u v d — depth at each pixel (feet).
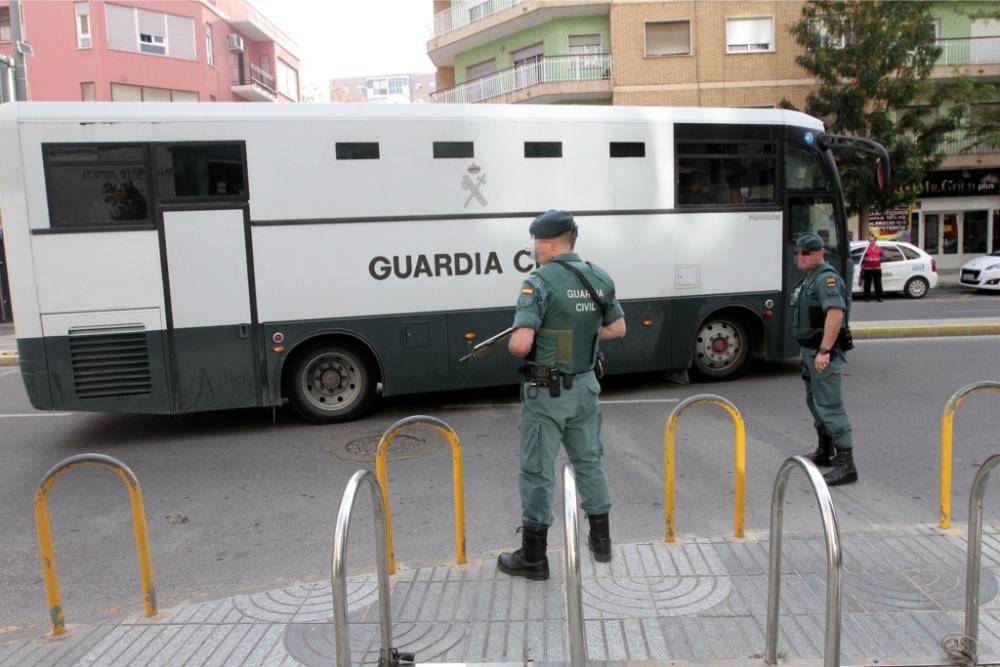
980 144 82.17
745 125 27.53
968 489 16.60
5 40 89.15
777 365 33.06
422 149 24.12
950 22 83.35
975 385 13.96
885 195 67.62
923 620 10.55
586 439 12.37
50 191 21.31
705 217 27.37
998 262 64.90
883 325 41.98
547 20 83.25
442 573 12.66
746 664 9.55
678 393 27.76
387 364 24.45
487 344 12.73
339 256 23.62
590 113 25.79
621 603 11.30
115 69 89.40
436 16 95.91
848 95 66.59
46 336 21.52
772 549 9.55
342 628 8.44
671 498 13.56
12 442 24.39
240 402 23.25
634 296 26.84
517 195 25.14
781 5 79.46
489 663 9.66
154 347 22.36
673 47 80.84
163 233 22.13
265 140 22.72
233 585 13.24
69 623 11.95
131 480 11.37
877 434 21.42
